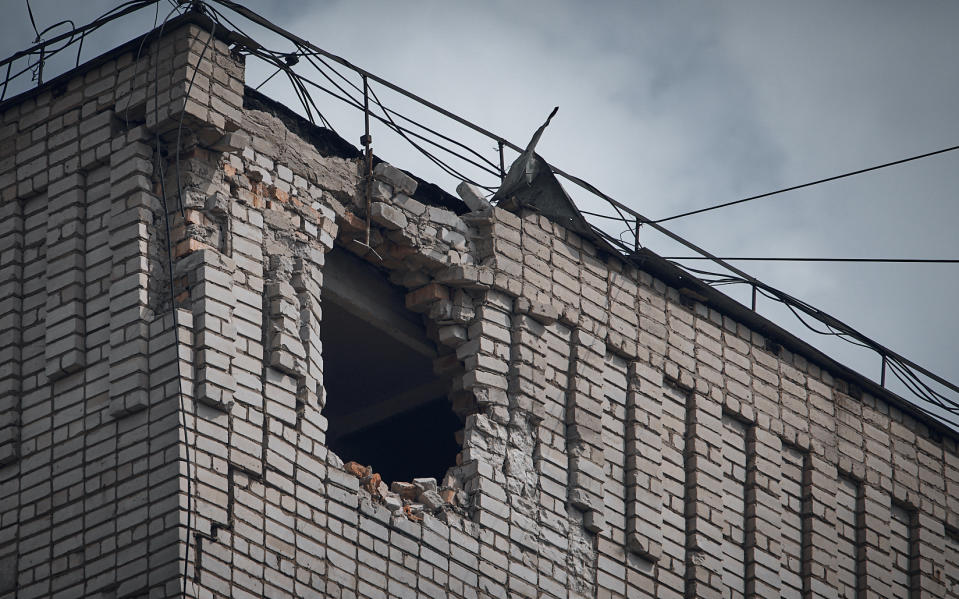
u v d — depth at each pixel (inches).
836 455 3390.7
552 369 3061.0
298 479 2667.3
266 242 2785.4
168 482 2544.3
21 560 2625.5
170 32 2792.8
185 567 2493.8
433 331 3053.6
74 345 2689.5
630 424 3125.0
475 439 2930.6
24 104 2893.7
